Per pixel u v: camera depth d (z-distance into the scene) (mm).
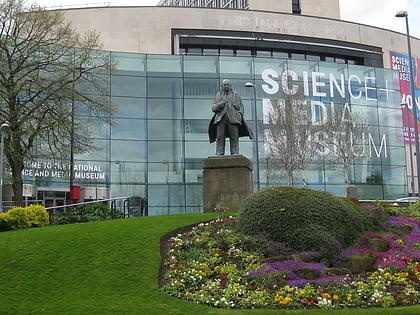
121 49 52438
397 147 50938
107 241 15102
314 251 13703
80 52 37094
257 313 10328
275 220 14375
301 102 45750
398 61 61250
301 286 11812
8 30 30328
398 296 11695
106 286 12250
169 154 44906
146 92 45438
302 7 70000
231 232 15148
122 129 44250
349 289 11664
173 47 53344
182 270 12984
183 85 46250
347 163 45812
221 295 11500
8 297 11586
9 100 28875
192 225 16797
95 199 42094
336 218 14594
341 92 49656
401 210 21469
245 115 46406
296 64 48781
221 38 54312
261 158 45219
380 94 51312
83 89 39281
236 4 83750
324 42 57562
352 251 14023
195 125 45781
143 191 43812
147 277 12797
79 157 42344
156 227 16516
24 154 29172
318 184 45531
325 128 45688
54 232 16438
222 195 20438
